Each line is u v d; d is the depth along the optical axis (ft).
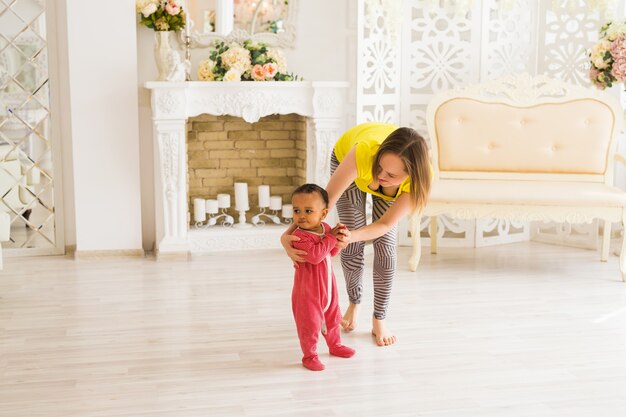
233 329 11.18
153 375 9.35
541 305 12.52
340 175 9.29
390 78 16.61
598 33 16.56
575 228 17.28
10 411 8.26
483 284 13.88
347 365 9.73
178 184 15.55
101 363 9.75
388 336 10.56
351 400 8.63
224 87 15.43
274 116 17.44
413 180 8.58
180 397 8.68
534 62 17.35
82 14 15.07
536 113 15.60
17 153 15.85
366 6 15.79
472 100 15.80
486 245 17.33
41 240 16.19
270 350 10.29
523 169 15.51
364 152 9.09
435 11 16.43
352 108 17.24
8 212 15.94
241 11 16.30
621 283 14.03
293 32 16.62
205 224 17.15
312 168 16.57
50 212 16.15
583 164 15.30
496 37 17.47
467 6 16.31
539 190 14.33
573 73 16.75
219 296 12.96
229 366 9.68
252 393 8.81
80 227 15.69
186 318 11.70
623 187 18.56
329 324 9.87
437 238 17.20
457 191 14.38
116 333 10.96
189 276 14.35
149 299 12.75
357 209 10.57
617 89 16.81
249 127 17.35
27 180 15.97
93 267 15.07
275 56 15.90
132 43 15.34
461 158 15.61
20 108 15.74
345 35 16.94
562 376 9.37
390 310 12.17
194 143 17.10
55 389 8.89
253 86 15.51
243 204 16.67
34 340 10.63
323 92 15.88
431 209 14.42
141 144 16.21
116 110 15.47
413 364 9.77
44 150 15.97
